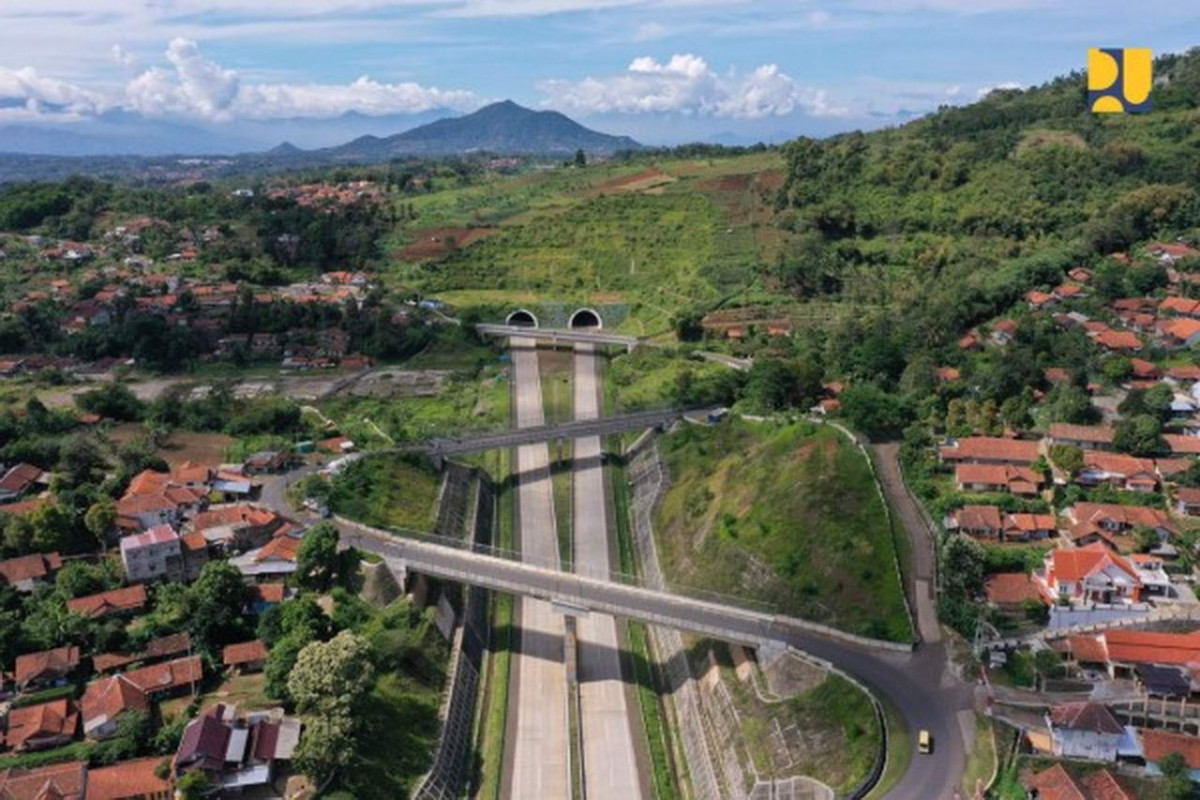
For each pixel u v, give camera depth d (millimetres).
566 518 189375
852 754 103750
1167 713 103688
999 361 182625
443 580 155625
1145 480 144000
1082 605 120438
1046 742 100875
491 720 132250
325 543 141625
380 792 108250
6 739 105750
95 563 145375
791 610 130750
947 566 125438
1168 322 192125
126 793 99125
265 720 109812
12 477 163750
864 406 169625
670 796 118625
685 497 176875
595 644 150250
